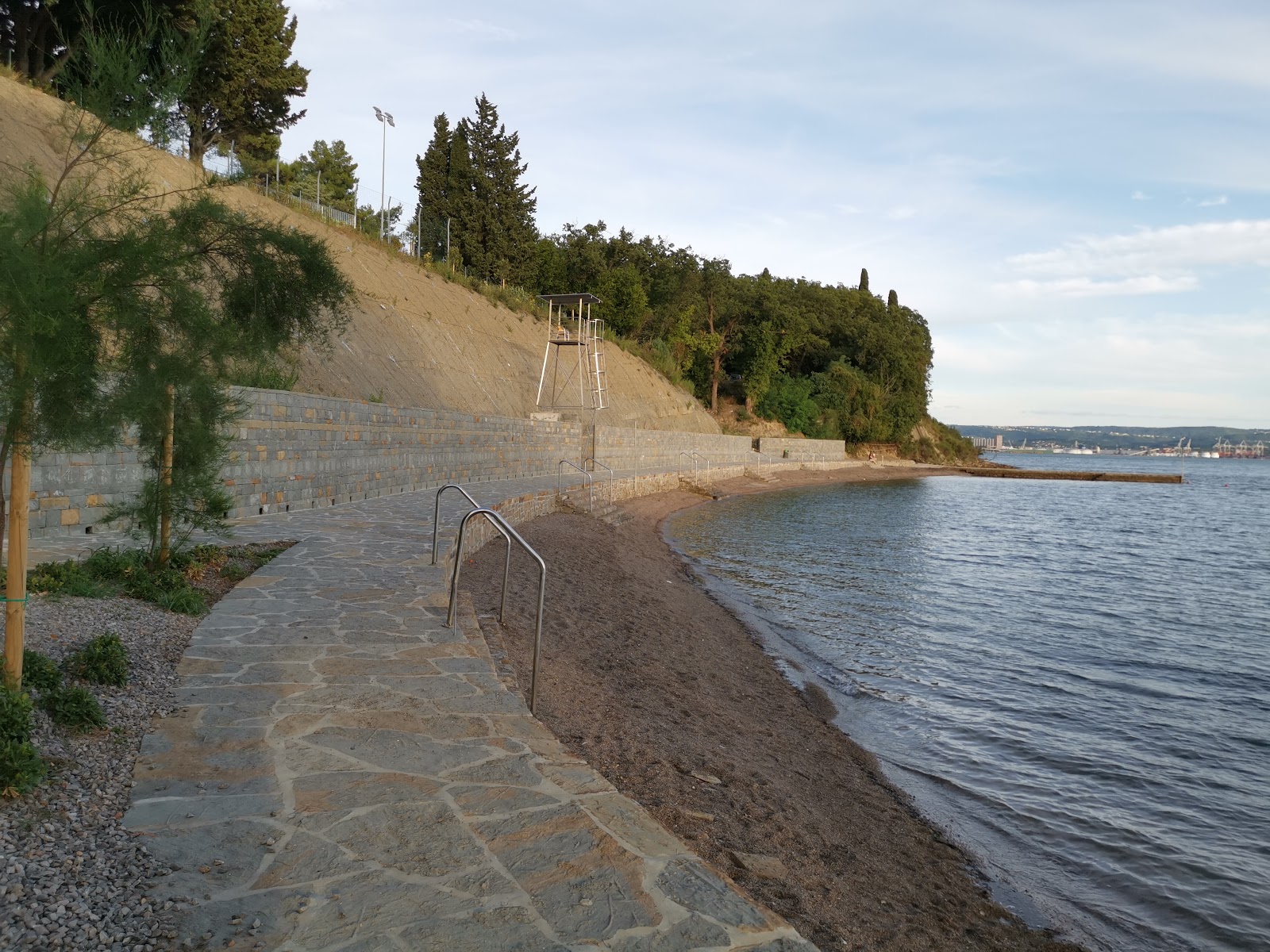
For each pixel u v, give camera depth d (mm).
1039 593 24719
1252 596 25422
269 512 17359
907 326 115875
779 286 102188
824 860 6910
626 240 72938
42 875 3715
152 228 6188
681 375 74812
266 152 40625
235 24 35438
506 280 59969
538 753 5656
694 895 4008
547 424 37562
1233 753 11367
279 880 3881
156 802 4609
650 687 11016
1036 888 7531
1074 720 12594
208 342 7012
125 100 6309
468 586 13734
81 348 5434
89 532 12648
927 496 68750
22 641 5379
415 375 33094
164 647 7562
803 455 81375
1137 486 100062
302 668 7148
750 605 20312
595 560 20828
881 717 12273
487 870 4086
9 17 28719
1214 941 6848
